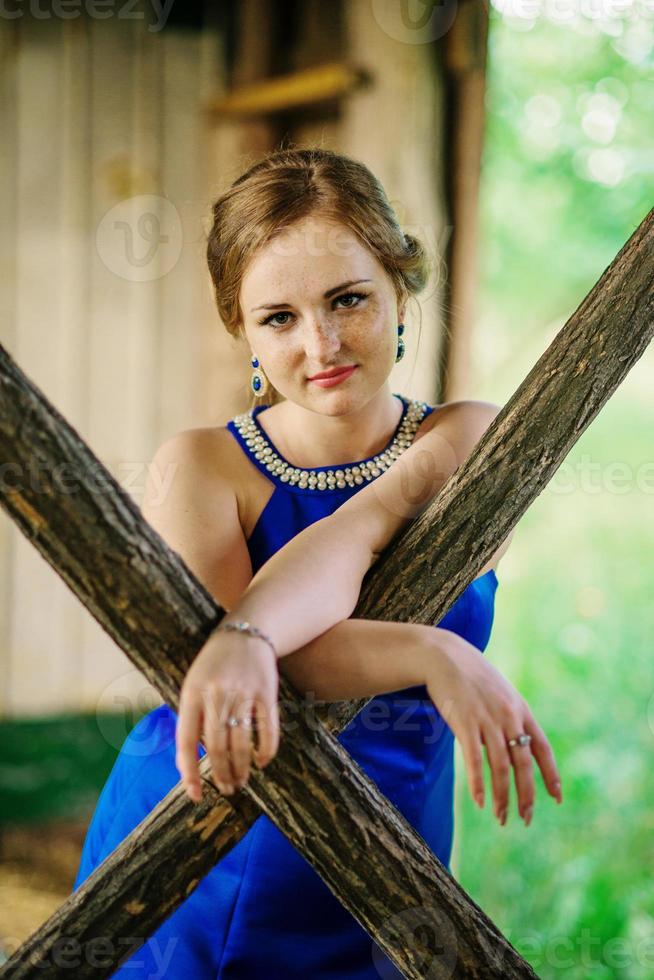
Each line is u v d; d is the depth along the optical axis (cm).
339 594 161
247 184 177
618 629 537
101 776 529
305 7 527
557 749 467
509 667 521
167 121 594
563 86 622
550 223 643
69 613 618
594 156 630
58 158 589
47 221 592
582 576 568
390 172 420
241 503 204
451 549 163
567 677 512
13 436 139
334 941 196
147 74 591
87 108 588
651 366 616
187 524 197
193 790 137
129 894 157
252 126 547
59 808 489
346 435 201
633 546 580
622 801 439
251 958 193
